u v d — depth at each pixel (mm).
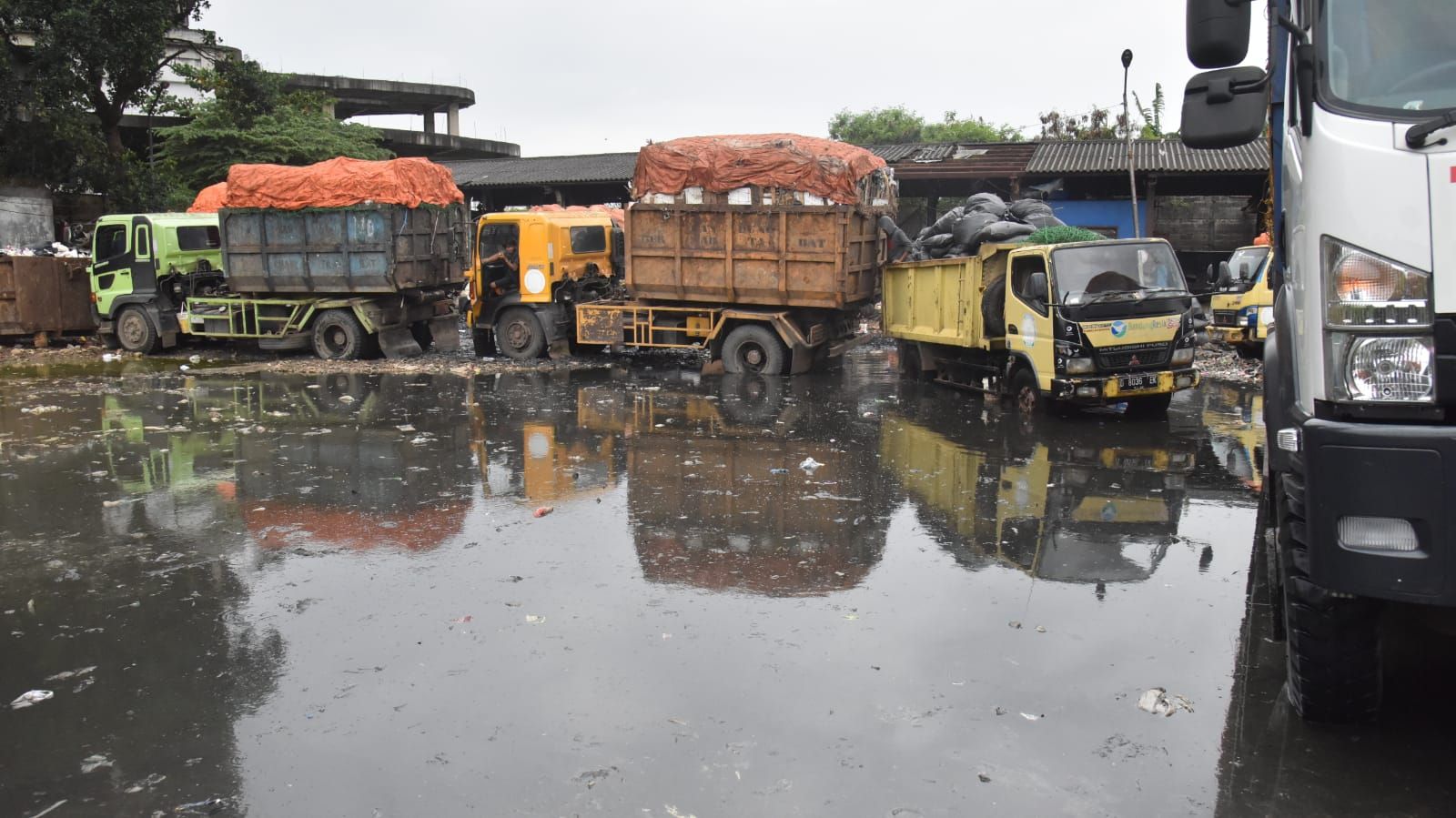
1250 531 6441
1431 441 2893
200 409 11438
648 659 4508
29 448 9320
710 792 3418
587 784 3473
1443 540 2900
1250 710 3967
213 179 26906
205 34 27078
